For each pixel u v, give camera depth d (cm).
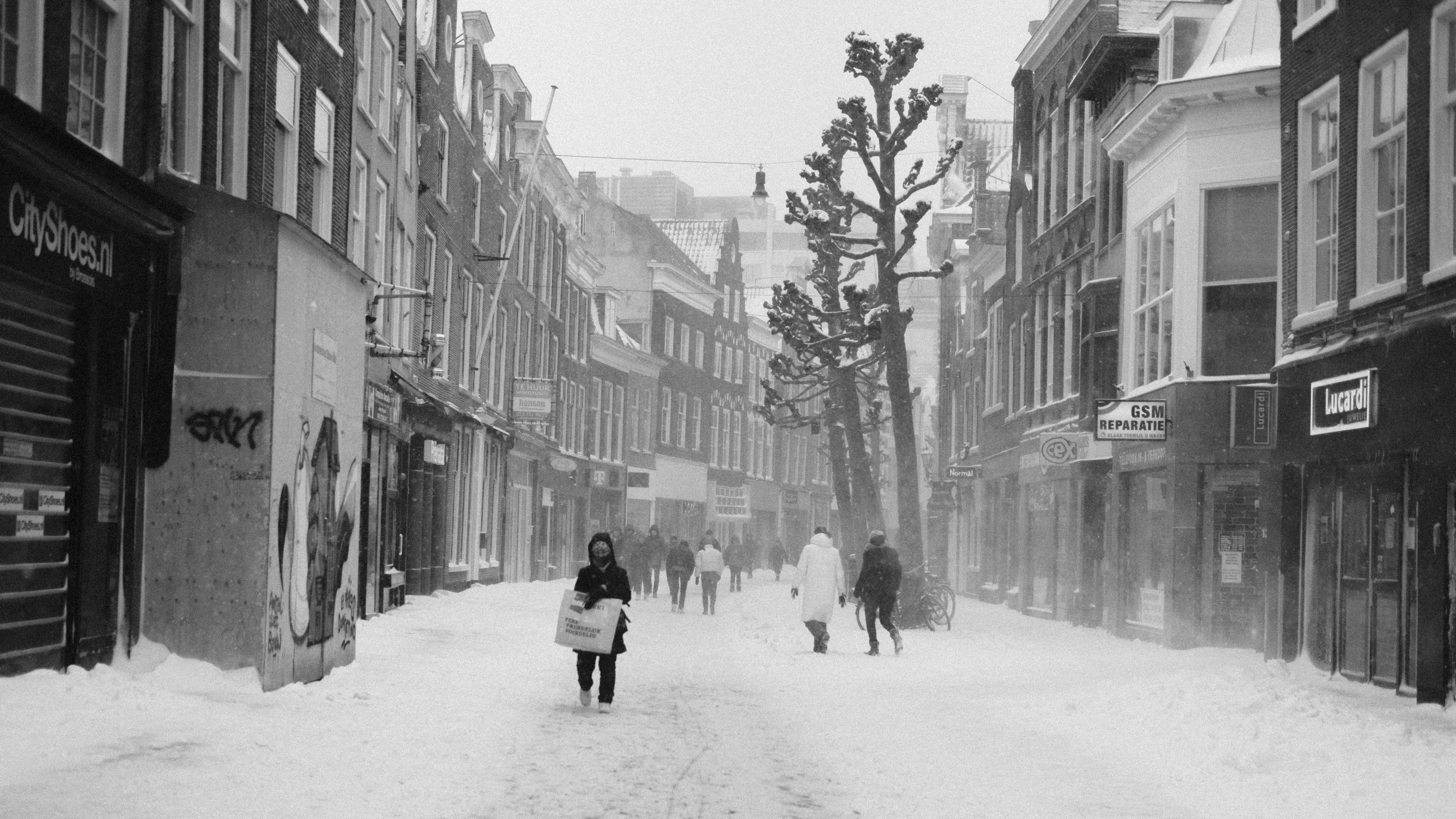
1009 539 4134
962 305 5241
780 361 4372
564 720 1300
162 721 1063
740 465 8400
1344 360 1789
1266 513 2066
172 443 1321
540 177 4794
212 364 1325
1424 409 1573
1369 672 1748
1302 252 1966
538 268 4841
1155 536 2638
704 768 1055
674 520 7356
